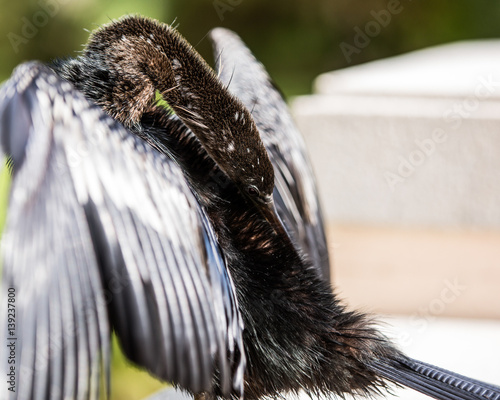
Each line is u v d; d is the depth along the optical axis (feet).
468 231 7.65
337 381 5.79
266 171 5.85
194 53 5.88
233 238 5.82
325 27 15.30
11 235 5.25
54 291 5.26
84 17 13.37
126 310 5.29
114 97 5.80
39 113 5.33
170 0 13.66
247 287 5.76
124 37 5.84
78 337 5.27
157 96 5.97
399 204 7.66
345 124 7.63
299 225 6.16
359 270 7.63
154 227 5.36
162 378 5.30
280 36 15.34
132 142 5.43
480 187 7.61
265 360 5.78
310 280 5.86
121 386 7.18
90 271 5.28
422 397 6.47
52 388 5.27
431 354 6.93
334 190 7.69
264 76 6.48
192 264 5.39
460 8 15.99
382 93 7.71
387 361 5.78
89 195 5.31
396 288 7.60
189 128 5.88
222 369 5.42
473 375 6.72
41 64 5.42
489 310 7.52
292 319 5.77
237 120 5.84
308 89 14.60
